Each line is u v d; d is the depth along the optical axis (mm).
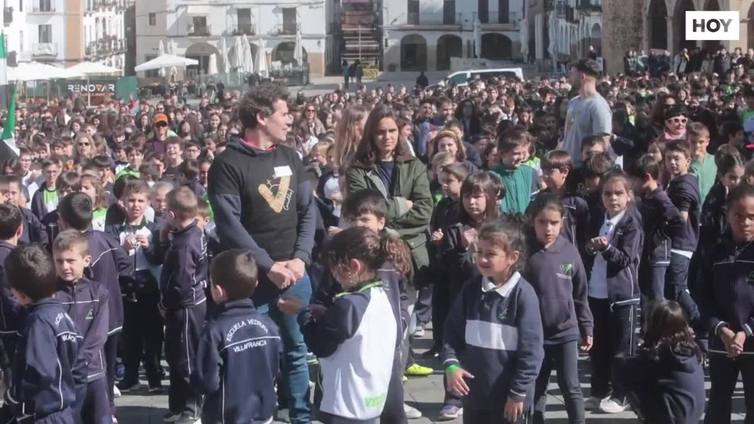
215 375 8070
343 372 7977
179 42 101938
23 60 90875
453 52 107750
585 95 14375
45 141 20484
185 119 28281
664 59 45438
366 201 9289
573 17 79625
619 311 11000
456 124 18297
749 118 17547
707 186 14312
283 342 9562
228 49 85688
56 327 8359
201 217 11406
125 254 11414
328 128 26422
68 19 93438
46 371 8250
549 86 36844
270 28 102500
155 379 12227
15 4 88875
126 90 65312
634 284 11023
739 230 9109
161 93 77062
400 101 35312
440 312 12484
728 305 9141
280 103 9430
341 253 8016
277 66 98938
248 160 9336
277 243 9367
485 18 106500
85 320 9406
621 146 17328
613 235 11062
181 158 17812
